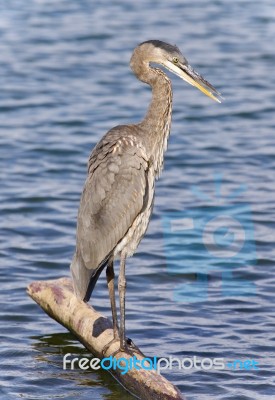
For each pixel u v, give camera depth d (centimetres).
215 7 3594
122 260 1027
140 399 993
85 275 1016
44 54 2897
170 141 2131
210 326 1209
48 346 1147
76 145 2094
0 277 1380
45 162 1980
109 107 2383
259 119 2303
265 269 1424
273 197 1761
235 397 1005
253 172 1917
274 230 1592
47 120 2280
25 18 3362
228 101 2450
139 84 2611
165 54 1077
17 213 1677
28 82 2603
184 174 1906
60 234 1577
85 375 1065
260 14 3484
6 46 2978
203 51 2948
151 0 3697
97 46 2998
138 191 1016
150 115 1061
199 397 1005
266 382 1045
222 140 2138
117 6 3588
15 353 1127
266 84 2600
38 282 1213
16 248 1505
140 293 1330
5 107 2383
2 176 1883
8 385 1039
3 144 2094
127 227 1019
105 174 1020
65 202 1738
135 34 3150
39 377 1060
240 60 2848
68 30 3191
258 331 1192
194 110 2384
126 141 1027
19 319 1230
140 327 1202
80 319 1127
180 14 3466
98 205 1019
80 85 2591
